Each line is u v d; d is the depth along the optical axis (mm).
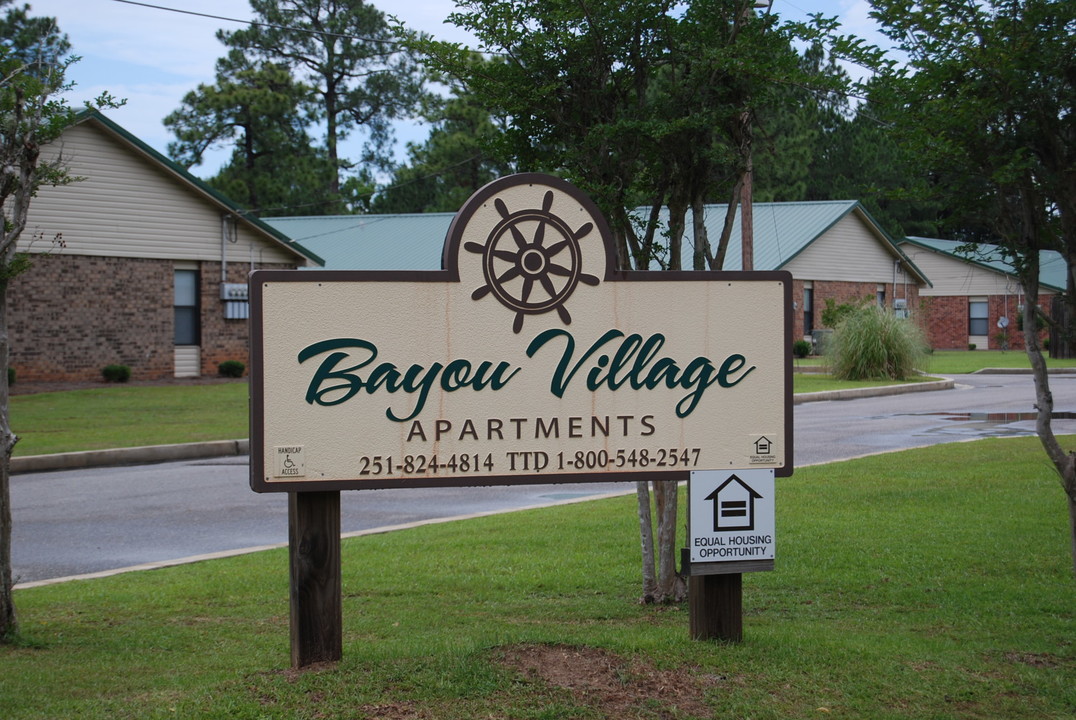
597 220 5520
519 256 5441
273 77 50875
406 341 5352
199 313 28703
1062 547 8344
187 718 4766
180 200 28156
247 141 51531
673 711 4824
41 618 6934
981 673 5391
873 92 6484
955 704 4977
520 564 8336
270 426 5234
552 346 5492
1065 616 6535
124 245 27125
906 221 61531
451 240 5379
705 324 5621
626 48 6879
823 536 8961
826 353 32094
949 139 6203
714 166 7184
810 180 59031
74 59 12703
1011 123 6156
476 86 7086
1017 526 9164
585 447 5523
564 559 8484
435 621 6695
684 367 5602
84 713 4898
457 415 5398
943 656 5656
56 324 26109
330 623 5410
